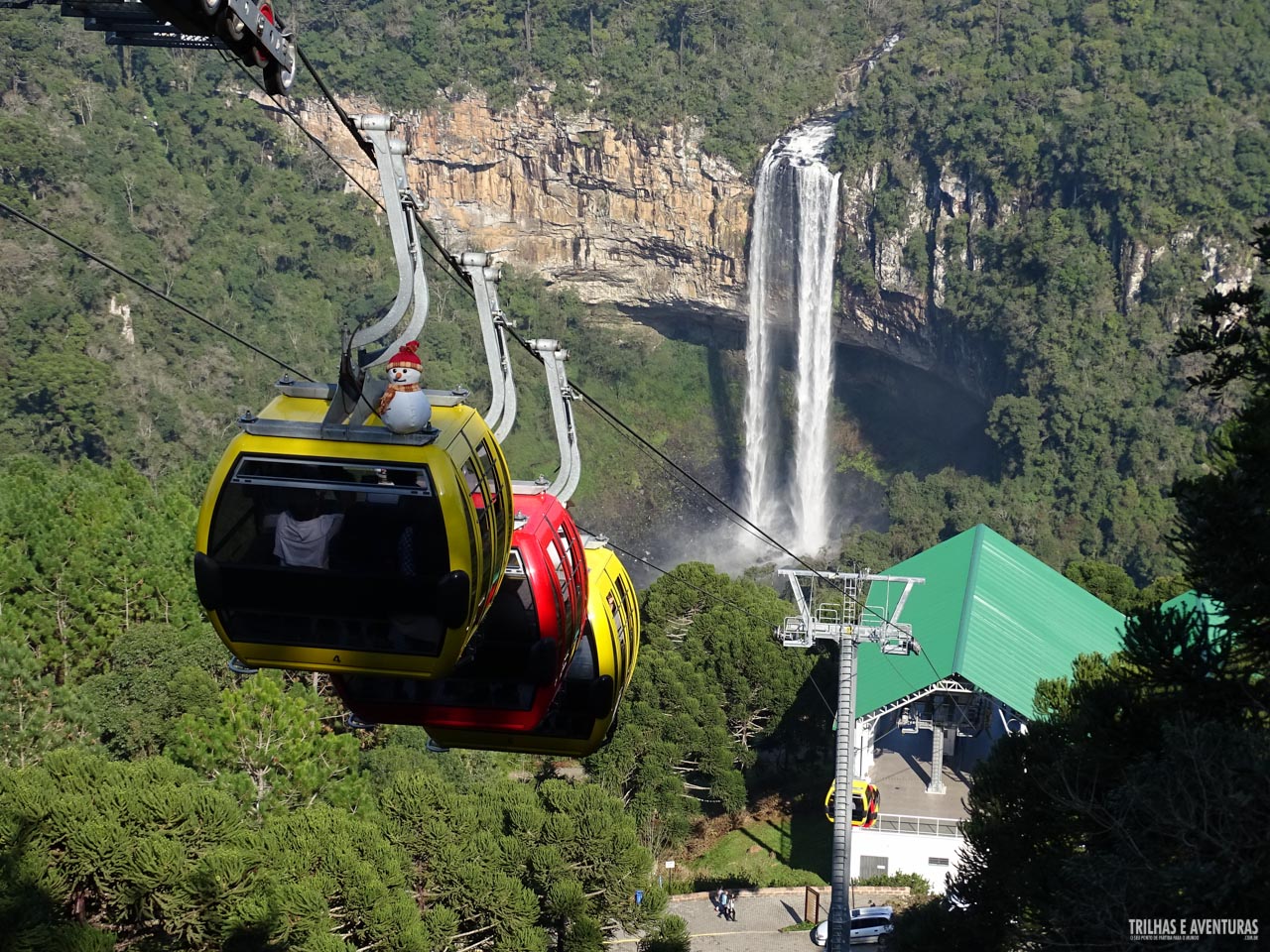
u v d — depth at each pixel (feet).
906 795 172.76
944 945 81.71
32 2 32.50
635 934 131.95
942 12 446.19
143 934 103.86
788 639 126.41
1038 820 79.20
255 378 394.32
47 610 168.45
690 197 429.38
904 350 419.74
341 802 134.21
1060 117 372.79
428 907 115.24
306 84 439.22
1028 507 368.89
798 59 444.96
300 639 43.01
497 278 54.95
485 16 445.78
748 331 438.81
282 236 428.97
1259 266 352.49
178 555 183.73
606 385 462.60
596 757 177.17
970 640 164.14
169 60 430.20
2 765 116.78
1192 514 64.59
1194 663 67.82
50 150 369.09
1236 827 53.26
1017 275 376.27
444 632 42.14
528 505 53.16
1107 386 363.15
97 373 343.05
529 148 440.04
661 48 440.04
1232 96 368.48
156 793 103.71
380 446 40.81
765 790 199.00
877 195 399.24
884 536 372.17
